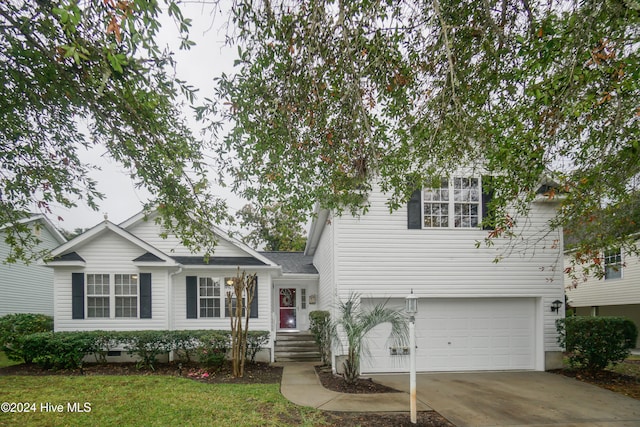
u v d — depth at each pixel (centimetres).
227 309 1354
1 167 707
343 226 1116
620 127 561
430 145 636
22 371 1083
